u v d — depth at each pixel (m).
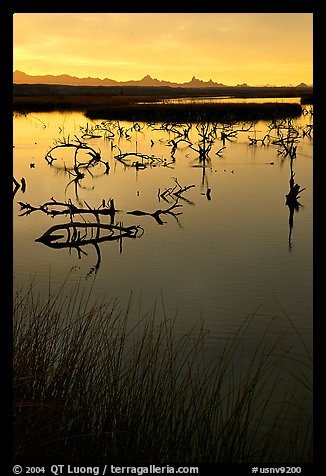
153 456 5.11
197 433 5.68
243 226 21.69
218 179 33.50
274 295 13.45
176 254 17.89
